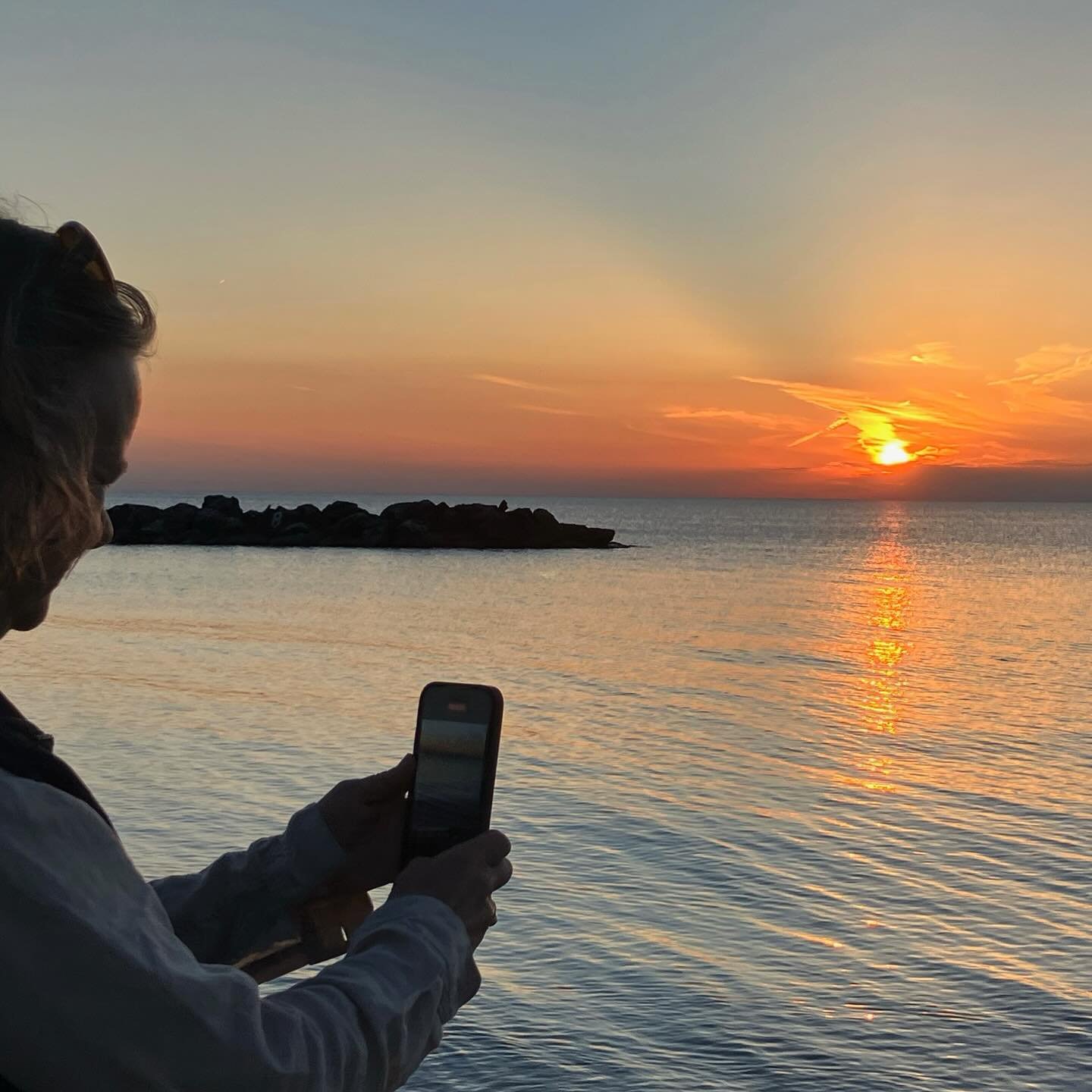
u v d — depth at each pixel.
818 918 9.02
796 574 62.97
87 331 1.02
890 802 13.16
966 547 104.31
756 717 19.39
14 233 1.03
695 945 8.38
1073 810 12.91
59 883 0.92
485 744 1.40
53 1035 0.90
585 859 10.51
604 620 36.75
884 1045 6.86
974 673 25.70
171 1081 0.93
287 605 39.94
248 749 14.93
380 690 21.00
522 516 84.06
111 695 19.59
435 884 1.23
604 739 16.94
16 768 0.98
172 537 76.12
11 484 0.98
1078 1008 7.39
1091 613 41.81
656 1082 6.37
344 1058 1.02
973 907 9.37
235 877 1.49
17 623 1.07
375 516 81.12
